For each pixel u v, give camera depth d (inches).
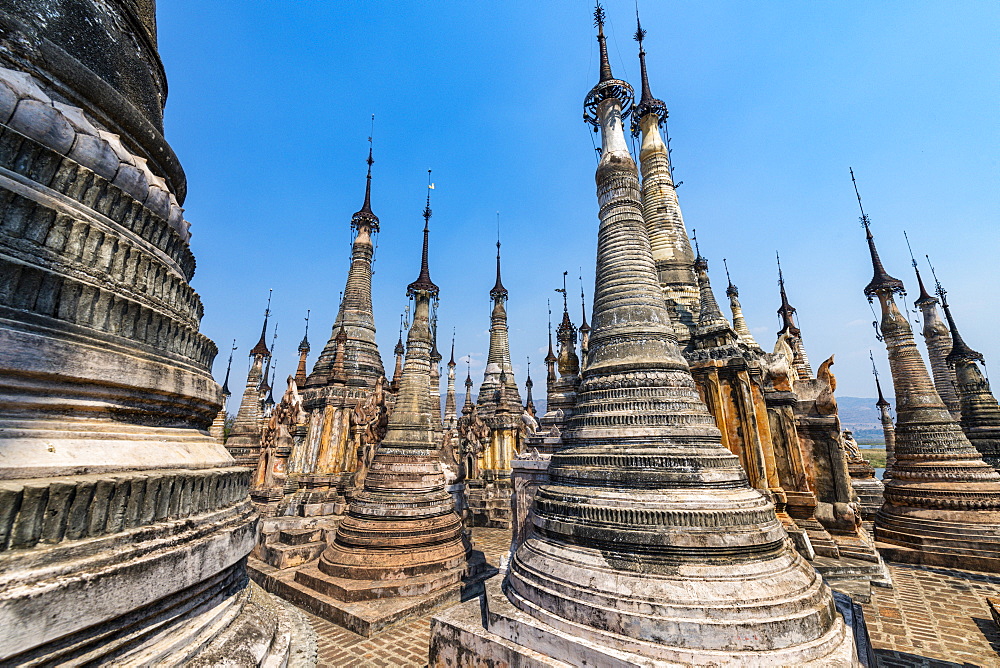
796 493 609.9
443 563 597.6
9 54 152.7
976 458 744.3
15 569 110.0
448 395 1619.1
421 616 524.7
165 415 186.2
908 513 754.2
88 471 139.9
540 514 378.3
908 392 824.9
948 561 681.0
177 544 153.3
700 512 309.4
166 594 146.1
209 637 162.7
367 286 1104.2
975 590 574.6
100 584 124.2
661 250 732.0
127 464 152.6
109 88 185.9
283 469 852.0
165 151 223.6
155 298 186.5
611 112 503.8
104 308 159.2
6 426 128.1
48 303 142.3
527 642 306.5
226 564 177.9
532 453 581.3
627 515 320.2
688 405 380.2
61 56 167.6
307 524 784.9
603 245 469.7
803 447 681.0
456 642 342.6
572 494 355.6
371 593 534.0
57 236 148.3
